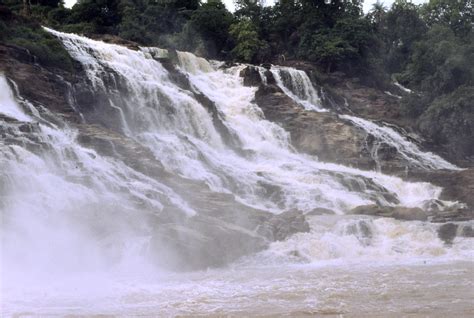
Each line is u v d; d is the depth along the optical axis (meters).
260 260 27.47
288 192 38.69
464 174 45.88
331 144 51.12
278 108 54.12
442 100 60.00
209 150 44.34
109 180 30.92
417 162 52.38
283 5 74.81
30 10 61.97
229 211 30.98
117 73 44.88
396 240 31.05
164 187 32.56
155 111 44.62
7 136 30.91
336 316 15.76
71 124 37.28
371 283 20.95
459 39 77.44
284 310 16.66
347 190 42.41
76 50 45.72
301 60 69.00
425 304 17.08
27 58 40.47
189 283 21.89
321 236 30.16
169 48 59.31
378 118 61.38
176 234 25.95
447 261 27.00
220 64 60.12
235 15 74.94
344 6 77.88
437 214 35.84
